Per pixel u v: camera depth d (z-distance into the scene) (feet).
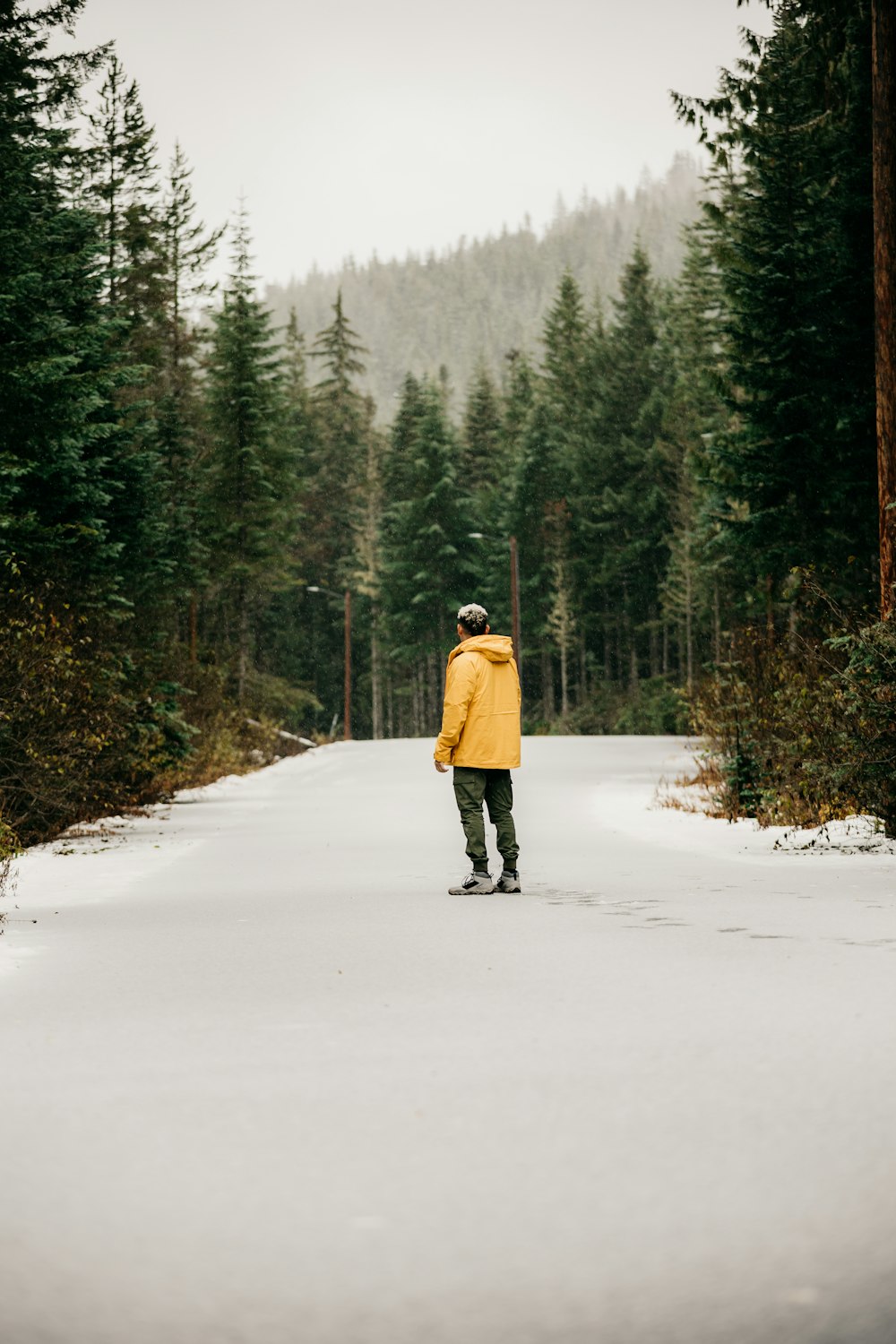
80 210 70.38
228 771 109.91
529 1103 17.89
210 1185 14.93
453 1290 12.14
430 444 330.13
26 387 62.13
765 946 29.66
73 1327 11.52
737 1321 11.54
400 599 332.60
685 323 290.97
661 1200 14.33
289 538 201.77
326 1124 17.12
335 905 37.86
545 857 49.93
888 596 59.06
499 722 39.70
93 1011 24.03
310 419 358.23
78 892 42.09
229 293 195.42
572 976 26.55
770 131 96.58
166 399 149.18
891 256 61.67
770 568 97.91
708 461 97.86
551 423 344.08
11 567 60.13
